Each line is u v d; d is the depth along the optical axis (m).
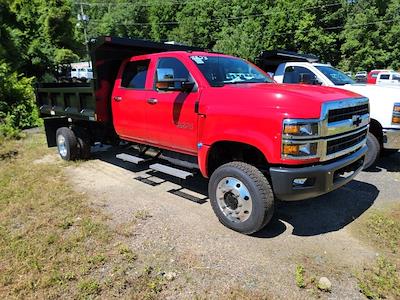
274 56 9.78
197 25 64.56
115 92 5.83
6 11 15.45
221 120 3.98
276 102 3.59
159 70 4.84
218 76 4.59
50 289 3.08
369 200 4.94
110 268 3.37
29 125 11.38
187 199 5.03
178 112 4.58
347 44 47.47
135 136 5.59
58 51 17.22
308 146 3.45
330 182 3.66
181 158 5.02
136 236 3.97
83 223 4.26
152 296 2.99
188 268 3.37
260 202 3.71
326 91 4.00
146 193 5.27
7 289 3.08
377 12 47.75
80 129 7.03
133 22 75.88
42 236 3.95
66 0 18.69
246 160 4.25
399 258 3.50
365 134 4.38
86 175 6.16
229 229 4.10
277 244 3.79
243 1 56.53
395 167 6.46
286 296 2.99
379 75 26.36
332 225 4.23
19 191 5.32
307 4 48.66
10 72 13.81
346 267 3.37
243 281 3.18
